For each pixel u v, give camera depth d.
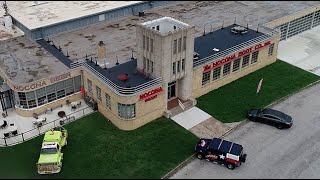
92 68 49.22
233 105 50.97
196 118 48.34
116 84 45.84
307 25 73.81
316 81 56.75
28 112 48.03
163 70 45.44
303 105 51.22
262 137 45.25
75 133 45.47
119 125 46.16
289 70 59.56
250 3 74.88
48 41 57.66
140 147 43.34
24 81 47.19
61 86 49.59
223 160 40.47
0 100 49.19
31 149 43.09
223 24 64.44
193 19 66.62
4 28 61.78
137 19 66.38
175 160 41.56
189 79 49.34
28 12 63.75
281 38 69.88
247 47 55.00
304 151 43.03
